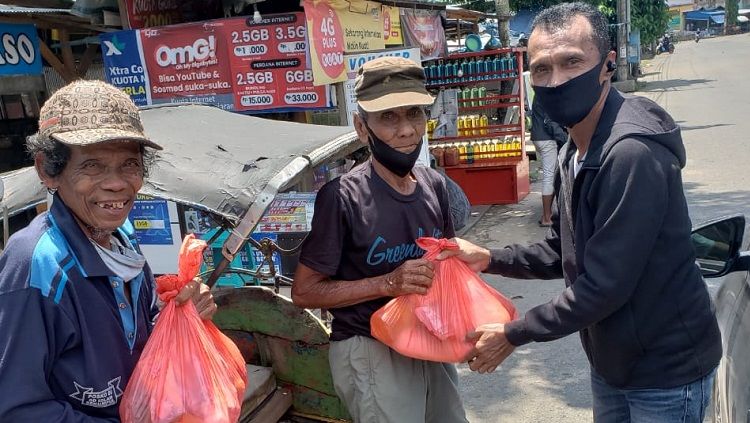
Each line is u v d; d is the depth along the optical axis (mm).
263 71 5539
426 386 2244
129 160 1522
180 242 4965
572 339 4434
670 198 1795
